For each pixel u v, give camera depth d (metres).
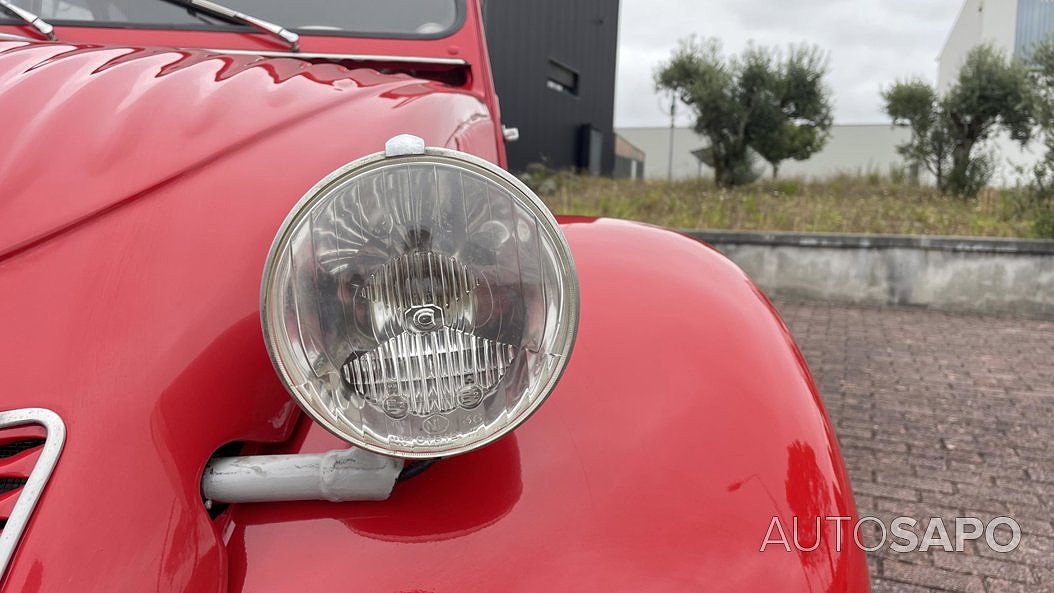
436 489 0.86
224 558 0.78
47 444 0.73
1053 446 3.06
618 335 1.03
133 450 0.75
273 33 1.93
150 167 0.95
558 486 0.86
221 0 1.99
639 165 23.91
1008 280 5.50
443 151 0.77
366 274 0.76
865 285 5.84
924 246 5.62
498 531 0.82
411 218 0.77
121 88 1.08
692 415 0.93
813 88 11.48
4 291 0.81
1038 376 4.01
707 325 1.06
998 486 2.69
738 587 0.80
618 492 0.85
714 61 11.73
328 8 2.11
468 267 0.78
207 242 0.91
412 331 0.77
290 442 0.92
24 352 0.78
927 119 11.31
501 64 12.24
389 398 0.77
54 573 0.69
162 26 1.88
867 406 3.54
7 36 1.41
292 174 1.03
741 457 0.90
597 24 16.08
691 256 1.22
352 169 0.76
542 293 0.79
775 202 8.84
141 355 0.80
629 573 0.79
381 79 1.56
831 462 0.95
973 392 3.75
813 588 0.82
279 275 0.74
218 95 1.12
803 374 1.06
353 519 0.83
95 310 0.81
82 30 1.83
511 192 0.78
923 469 2.85
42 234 0.85
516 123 12.88
